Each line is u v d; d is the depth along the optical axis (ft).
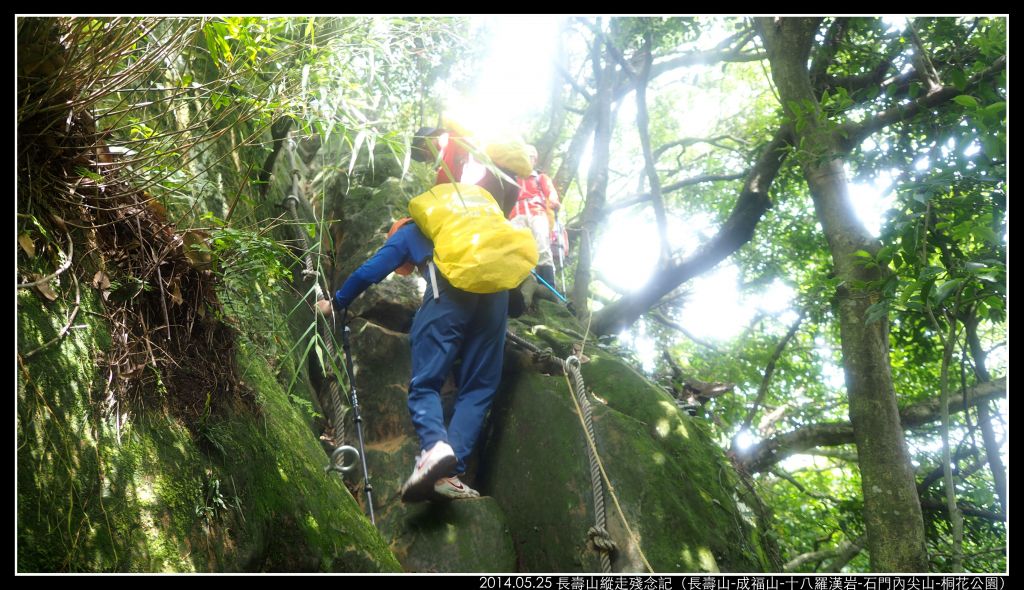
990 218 11.14
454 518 11.48
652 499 11.30
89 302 7.51
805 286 24.14
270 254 9.56
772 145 17.93
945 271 11.38
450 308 11.87
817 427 17.74
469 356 12.23
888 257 11.63
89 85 7.80
